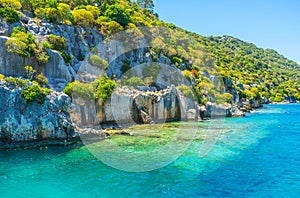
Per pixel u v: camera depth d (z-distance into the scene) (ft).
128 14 214.48
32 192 53.06
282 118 212.02
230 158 80.74
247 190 56.13
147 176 62.44
